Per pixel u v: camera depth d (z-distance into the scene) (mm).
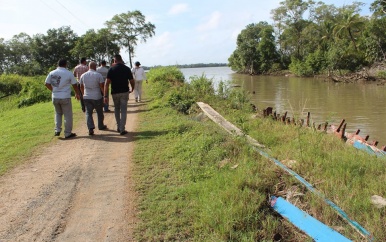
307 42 71188
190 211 4434
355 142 9023
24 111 15914
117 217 4445
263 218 4180
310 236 3826
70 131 8805
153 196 4973
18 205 4914
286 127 9391
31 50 73875
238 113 12359
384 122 17453
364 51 50062
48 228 4258
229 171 5562
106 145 7898
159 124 9734
